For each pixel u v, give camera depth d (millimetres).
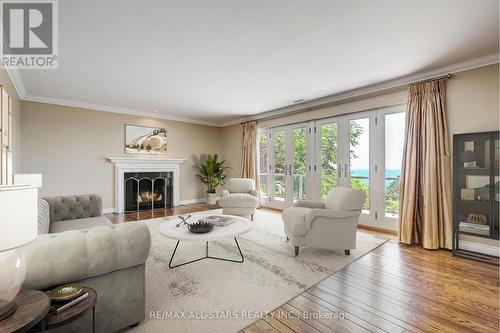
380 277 2268
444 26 2189
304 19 2092
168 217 4805
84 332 1328
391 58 2850
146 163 5691
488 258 2707
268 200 5887
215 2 1869
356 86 3859
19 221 908
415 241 3242
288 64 3029
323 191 4723
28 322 883
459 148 2889
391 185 3803
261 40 2449
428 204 3074
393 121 3779
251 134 6129
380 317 1677
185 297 1894
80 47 2584
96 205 3271
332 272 2361
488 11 1962
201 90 4082
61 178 4699
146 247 1506
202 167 6621
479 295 1962
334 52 2709
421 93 3258
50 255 1196
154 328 1533
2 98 2535
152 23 2148
